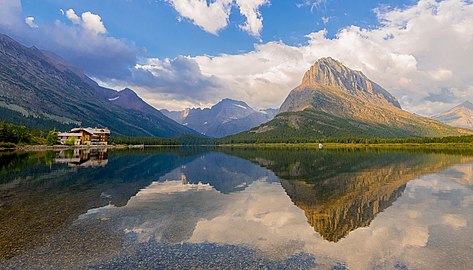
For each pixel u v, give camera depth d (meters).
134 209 27.03
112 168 63.09
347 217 24.98
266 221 23.58
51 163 70.81
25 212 25.20
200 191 37.28
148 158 99.38
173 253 16.39
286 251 16.91
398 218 24.69
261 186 41.84
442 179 47.84
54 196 32.47
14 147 135.62
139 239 18.70
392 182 45.12
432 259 15.95
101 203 29.34
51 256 15.73
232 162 86.69
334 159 95.62
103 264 14.78
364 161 85.62
